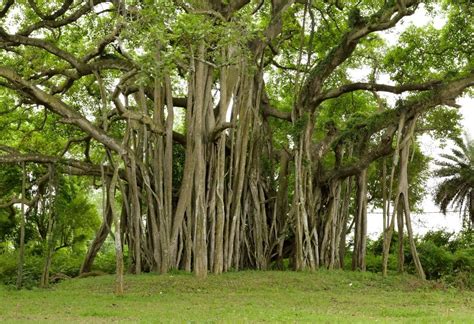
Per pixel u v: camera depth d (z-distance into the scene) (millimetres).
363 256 26797
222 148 23969
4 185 27703
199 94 23453
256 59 24969
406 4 23922
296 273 22953
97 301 17016
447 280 24094
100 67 22797
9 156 22062
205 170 23547
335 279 22109
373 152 25781
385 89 25406
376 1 28047
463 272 24469
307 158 25234
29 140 29406
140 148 24359
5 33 21781
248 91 24750
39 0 24484
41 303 16719
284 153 27344
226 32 18797
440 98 24469
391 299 18266
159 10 17578
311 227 25438
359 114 27438
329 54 25469
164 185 23688
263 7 28922
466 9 24516
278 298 17922
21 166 24438
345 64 30734
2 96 27266
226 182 24859
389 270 27359
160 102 23969
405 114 24844
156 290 19219
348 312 14961
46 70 23547
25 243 31094
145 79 17219
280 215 26688
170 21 17766
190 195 23344
